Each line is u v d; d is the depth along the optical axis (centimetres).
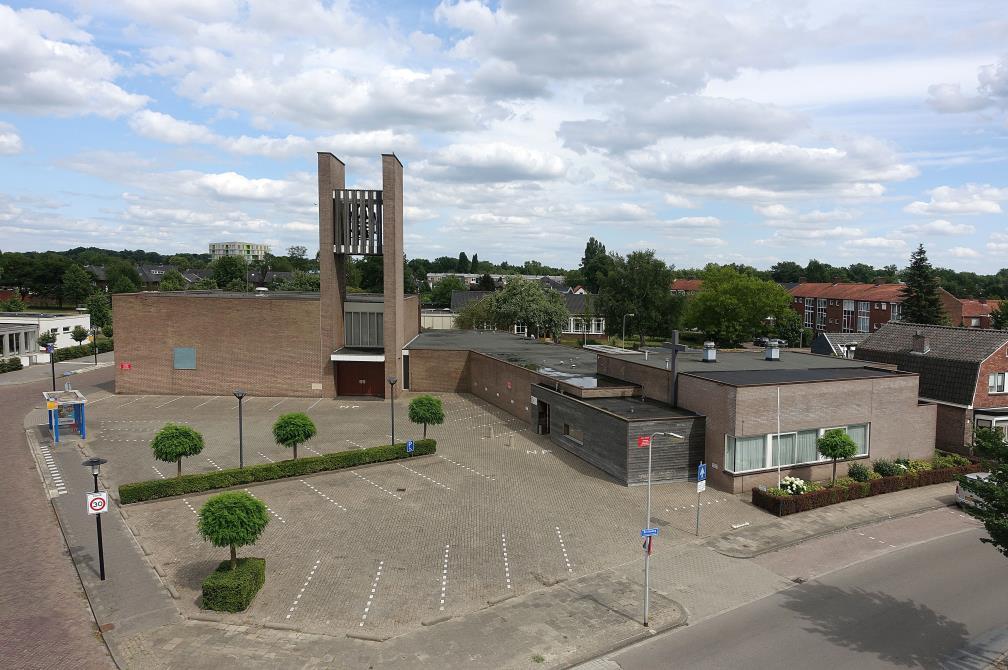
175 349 5306
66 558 2266
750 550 2414
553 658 1691
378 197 5238
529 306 8569
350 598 1988
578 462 3503
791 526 2653
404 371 5731
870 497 3030
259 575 2027
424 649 1714
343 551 2334
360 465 3391
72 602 1959
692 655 1731
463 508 2789
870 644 1803
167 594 1995
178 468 3014
